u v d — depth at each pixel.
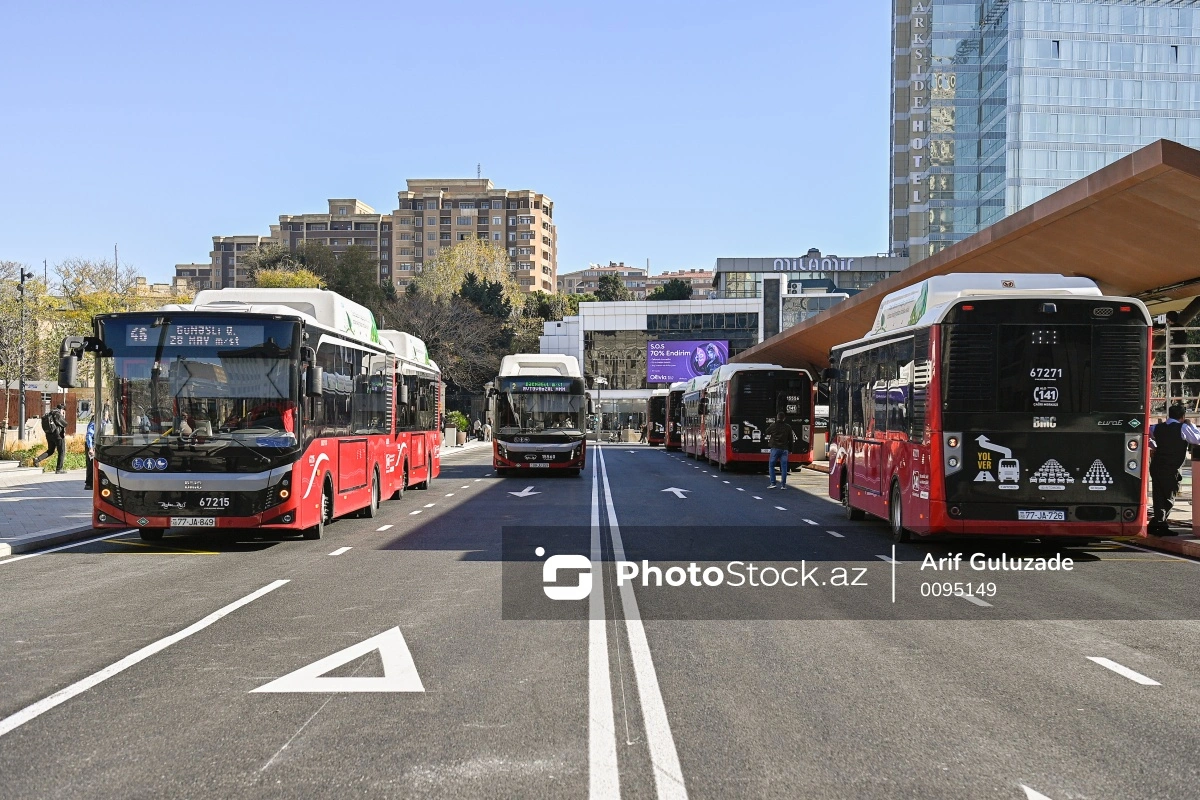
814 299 96.12
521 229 157.38
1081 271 20.05
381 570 11.77
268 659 7.32
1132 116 72.56
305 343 14.01
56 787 4.73
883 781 4.80
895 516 14.77
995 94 75.94
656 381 92.06
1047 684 6.66
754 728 5.65
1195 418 21.92
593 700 6.23
